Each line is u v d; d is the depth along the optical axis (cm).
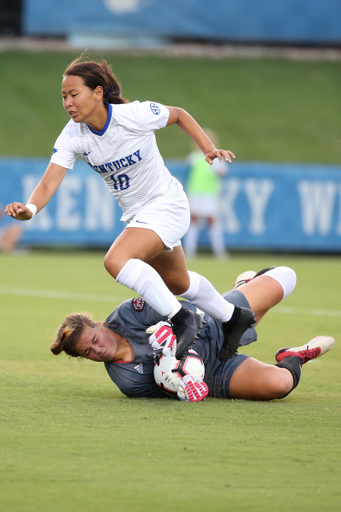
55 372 1714
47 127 6600
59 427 1177
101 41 7838
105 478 938
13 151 6141
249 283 1616
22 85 7156
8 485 909
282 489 908
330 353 2042
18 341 2130
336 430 1184
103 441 1098
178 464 995
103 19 7231
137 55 7869
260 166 5528
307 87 7669
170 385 1398
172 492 893
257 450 1065
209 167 5266
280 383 1395
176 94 7262
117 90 1418
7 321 2514
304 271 4584
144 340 1431
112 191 1478
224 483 925
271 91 7538
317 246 5597
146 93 7194
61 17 7169
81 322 1395
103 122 1387
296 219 5566
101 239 5322
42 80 7269
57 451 1045
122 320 1434
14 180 5181
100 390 1521
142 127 1405
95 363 1855
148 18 7256
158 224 1404
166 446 1077
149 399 1429
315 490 905
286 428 1195
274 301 1611
